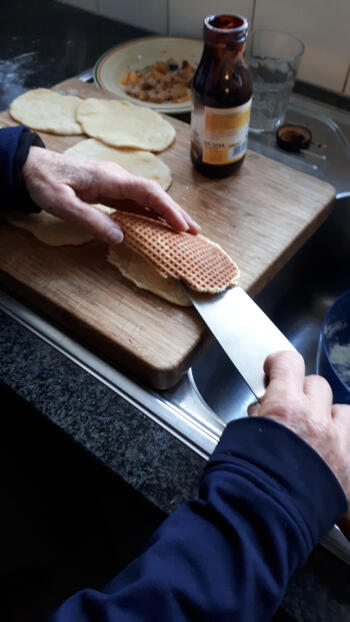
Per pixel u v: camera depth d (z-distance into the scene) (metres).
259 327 0.54
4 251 0.64
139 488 0.47
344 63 0.90
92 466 0.52
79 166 0.62
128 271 0.61
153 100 0.96
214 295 0.57
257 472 0.37
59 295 0.59
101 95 0.89
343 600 0.41
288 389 0.42
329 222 0.83
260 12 0.94
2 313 0.62
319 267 0.88
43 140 0.79
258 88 0.91
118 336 0.55
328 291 0.90
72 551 0.83
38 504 0.82
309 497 0.36
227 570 0.34
